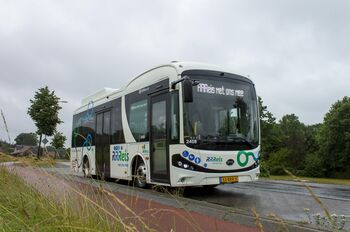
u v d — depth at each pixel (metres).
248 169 9.44
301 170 75.25
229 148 9.23
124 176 11.61
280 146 58.78
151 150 10.09
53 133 8.16
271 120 56.94
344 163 69.69
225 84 9.68
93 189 4.62
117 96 12.71
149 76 10.59
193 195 9.48
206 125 9.09
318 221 5.24
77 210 4.03
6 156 5.80
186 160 8.73
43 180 5.46
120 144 12.05
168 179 9.15
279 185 12.87
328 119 72.06
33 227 3.69
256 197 9.04
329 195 9.93
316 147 89.12
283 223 4.20
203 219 5.39
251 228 4.87
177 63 9.44
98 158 13.91
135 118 11.20
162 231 4.46
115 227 3.61
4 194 5.46
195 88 9.19
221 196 9.24
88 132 15.27
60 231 3.65
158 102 9.93
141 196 7.86
